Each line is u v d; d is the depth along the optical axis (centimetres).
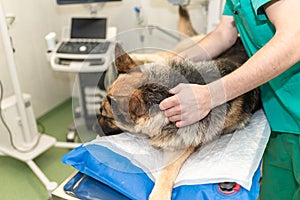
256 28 96
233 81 83
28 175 201
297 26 75
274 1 79
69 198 84
